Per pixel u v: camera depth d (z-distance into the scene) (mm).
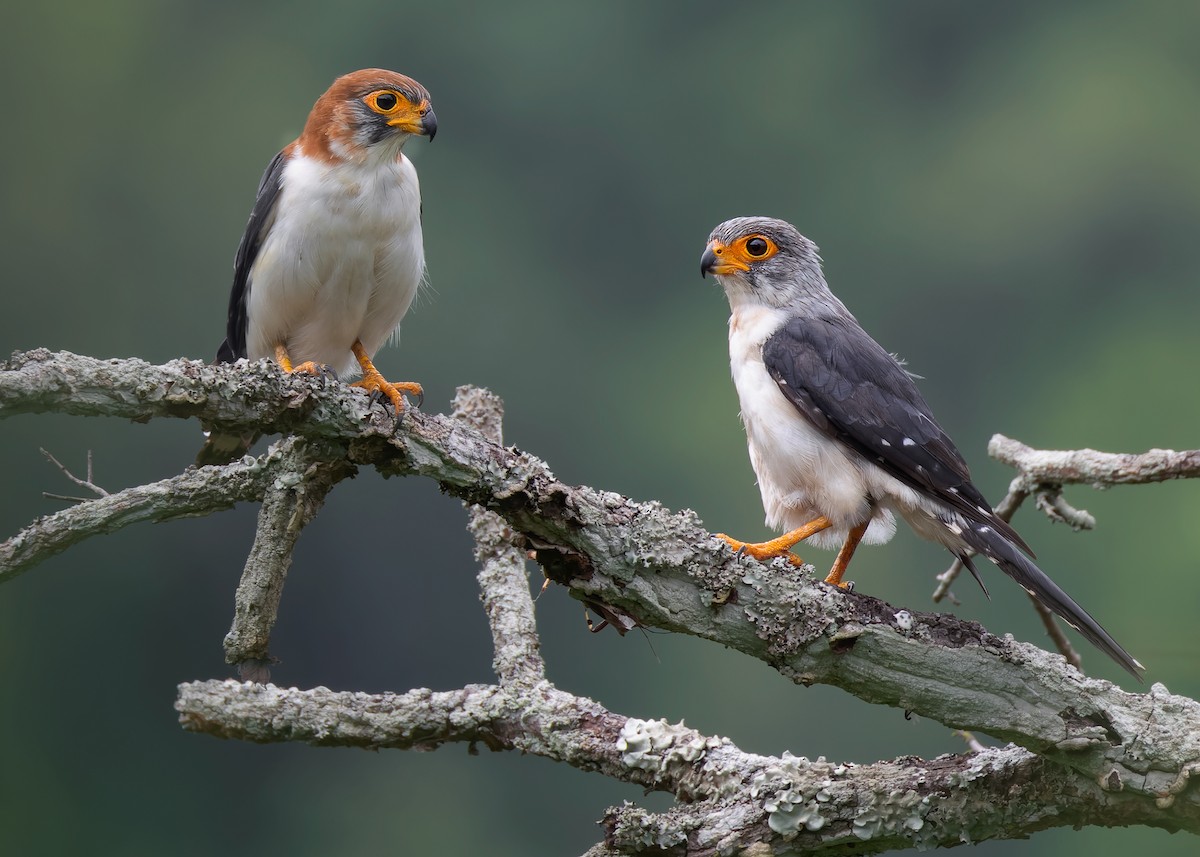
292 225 5988
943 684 4098
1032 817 4059
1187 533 16547
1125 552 16812
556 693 4449
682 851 4125
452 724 4289
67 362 3732
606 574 4145
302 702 4074
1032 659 4082
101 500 4664
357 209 5977
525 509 4047
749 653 4250
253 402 3912
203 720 3986
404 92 5996
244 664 4777
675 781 4293
